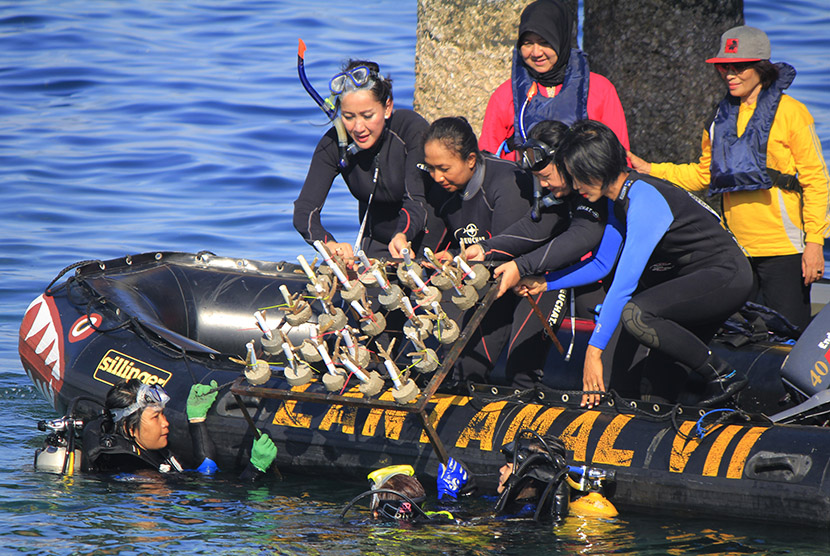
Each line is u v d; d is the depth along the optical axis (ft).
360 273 59.57
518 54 73.72
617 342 64.54
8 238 124.06
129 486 62.13
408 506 55.77
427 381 64.23
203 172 152.15
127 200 140.15
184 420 67.77
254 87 197.57
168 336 73.82
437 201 66.33
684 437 57.21
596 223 59.52
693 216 57.72
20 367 94.27
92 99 191.21
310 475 65.36
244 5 277.03
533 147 57.52
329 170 72.18
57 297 81.00
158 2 279.49
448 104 97.66
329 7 273.75
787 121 70.54
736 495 54.54
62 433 66.80
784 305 73.31
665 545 51.83
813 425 59.16
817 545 52.08
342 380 57.21
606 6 97.66
